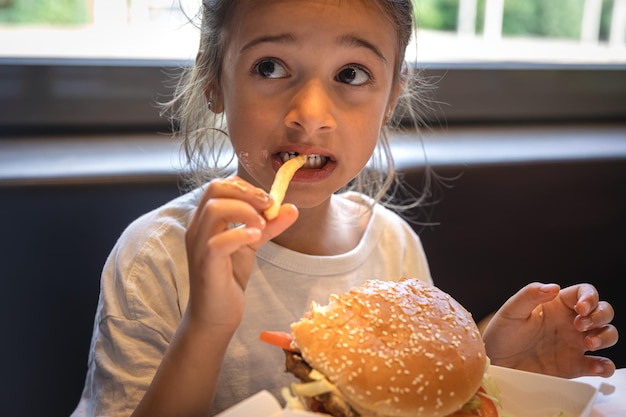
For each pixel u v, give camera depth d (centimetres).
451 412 68
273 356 97
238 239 67
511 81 195
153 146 159
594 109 203
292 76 85
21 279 134
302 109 80
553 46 201
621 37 207
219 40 95
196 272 71
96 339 95
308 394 67
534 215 159
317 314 70
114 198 136
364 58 86
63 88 167
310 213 102
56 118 169
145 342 92
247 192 71
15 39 168
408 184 149
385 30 89
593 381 89
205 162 114
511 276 160
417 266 119
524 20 197
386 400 66
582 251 164
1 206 131
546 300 92
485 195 155
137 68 171
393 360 67
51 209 133
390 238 116
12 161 144
